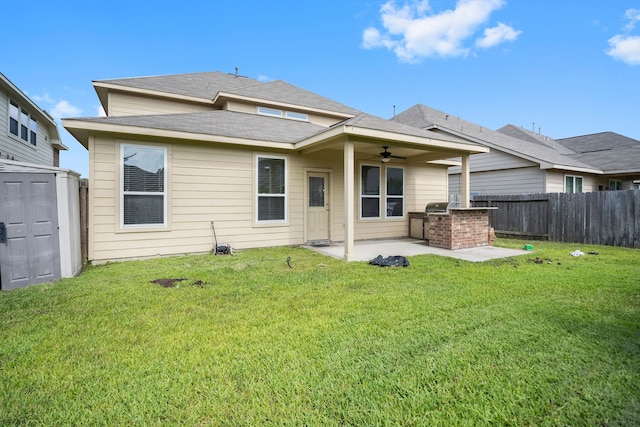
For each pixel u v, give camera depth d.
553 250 7.95
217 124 8.15
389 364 2.42
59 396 2.07
